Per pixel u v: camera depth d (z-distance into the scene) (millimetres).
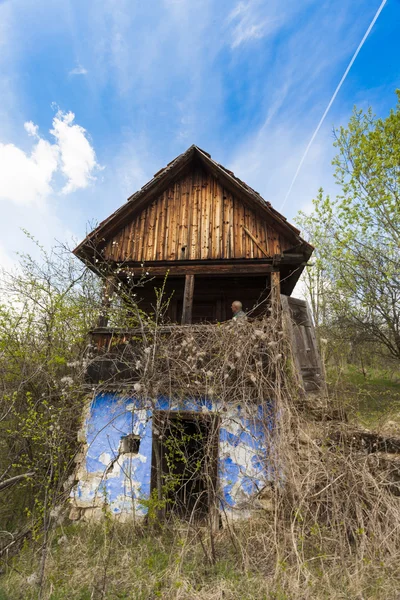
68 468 6289
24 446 6613
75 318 8078
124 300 7891
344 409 5402
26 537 5559
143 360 5598
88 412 6500
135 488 6012
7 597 3920
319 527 4188
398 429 5840
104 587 3777
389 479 4582
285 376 5148
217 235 7680
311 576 3662
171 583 3885
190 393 5621
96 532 5449
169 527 5336
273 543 4121
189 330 5824
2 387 7094
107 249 8000
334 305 14305
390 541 3941
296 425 4770
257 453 4922
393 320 12750
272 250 7363
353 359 15375
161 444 5734
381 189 11586
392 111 11234
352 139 12516
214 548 4488
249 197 7562
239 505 5137
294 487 4352
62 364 7895
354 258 12922
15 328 7492
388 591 3432
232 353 5289
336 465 4383
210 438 4930
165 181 8086
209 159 7891
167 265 7746
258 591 3598
